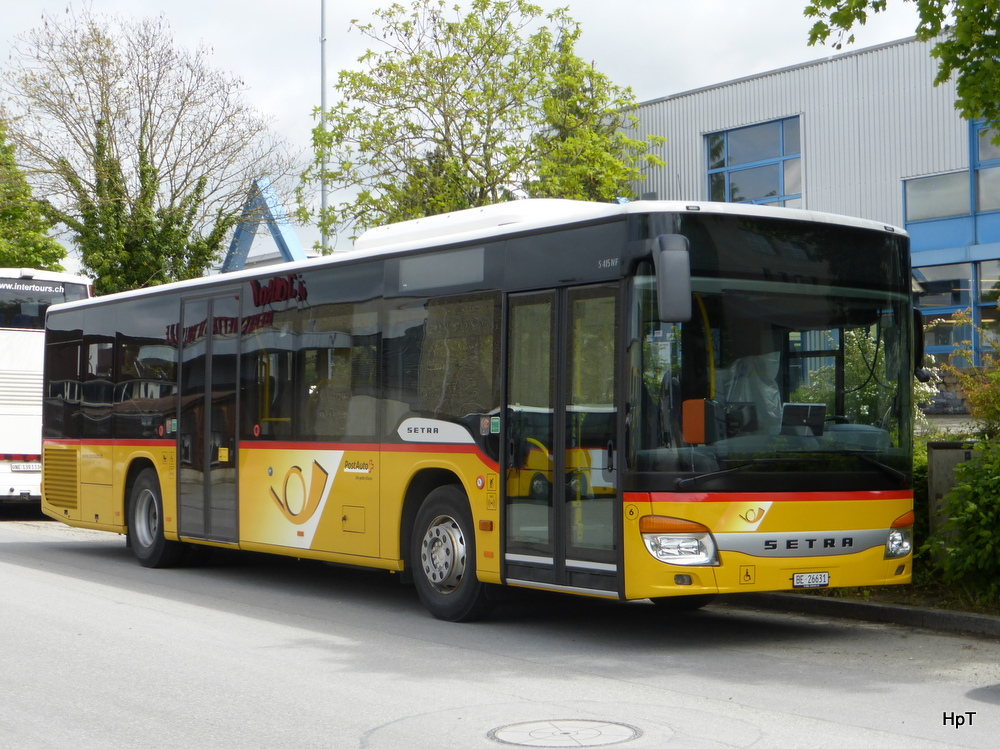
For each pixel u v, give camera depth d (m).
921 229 27.34
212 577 14.31
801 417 9.11
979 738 6.32
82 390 16.72
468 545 10.34
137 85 30.84
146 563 15.22
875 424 9.45
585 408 9.23
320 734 6.55
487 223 10.83
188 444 14.30
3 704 7.39
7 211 34.38
